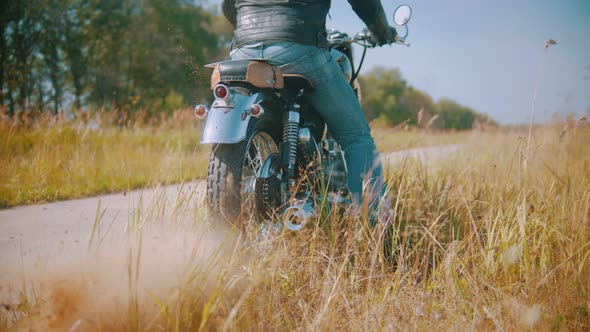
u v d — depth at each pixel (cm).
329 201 296
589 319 232
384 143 598
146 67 2955
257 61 281
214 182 269
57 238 354
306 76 298
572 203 338
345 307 235
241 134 263
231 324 196
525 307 227
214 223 270
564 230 304
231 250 257
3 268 282
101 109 945
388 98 5550
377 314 220
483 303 240
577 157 512
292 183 298
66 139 777
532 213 309
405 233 285
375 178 314
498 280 264
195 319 209
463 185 448
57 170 621
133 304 208
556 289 251
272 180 287
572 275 262
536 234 300
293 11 294
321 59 301
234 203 267
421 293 239
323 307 226
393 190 413
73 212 465
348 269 268
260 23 298
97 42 2802
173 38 3062
